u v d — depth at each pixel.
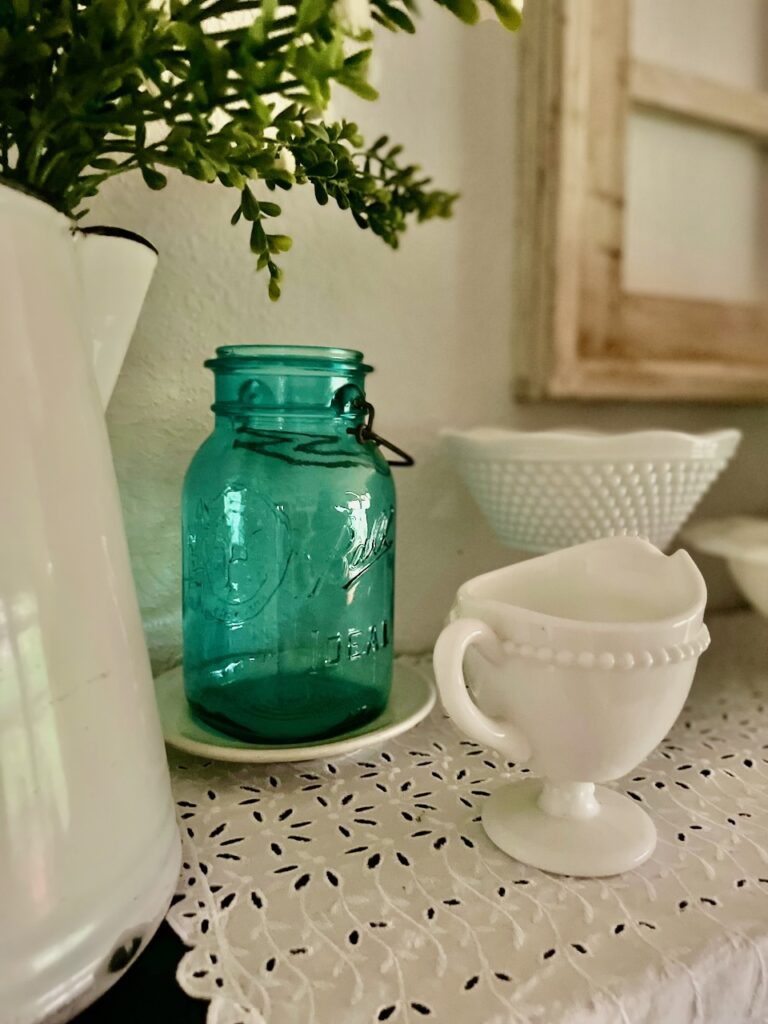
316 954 0.27
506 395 0.60
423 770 0.41
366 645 0.43
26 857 0.22
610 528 0.46
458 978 0.26
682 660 0.29
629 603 0.35
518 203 0.58
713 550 0.52
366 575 0.43
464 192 0.56
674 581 0.33
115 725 0.26
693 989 0.26
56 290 0.25
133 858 0.26
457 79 0.55
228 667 0.43
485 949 0.27
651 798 0.38
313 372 0.41
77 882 0.24
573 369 0.58
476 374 0.58
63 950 0.23
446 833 0.34
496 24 0.56
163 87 0.25
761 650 0.62
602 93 0.58
